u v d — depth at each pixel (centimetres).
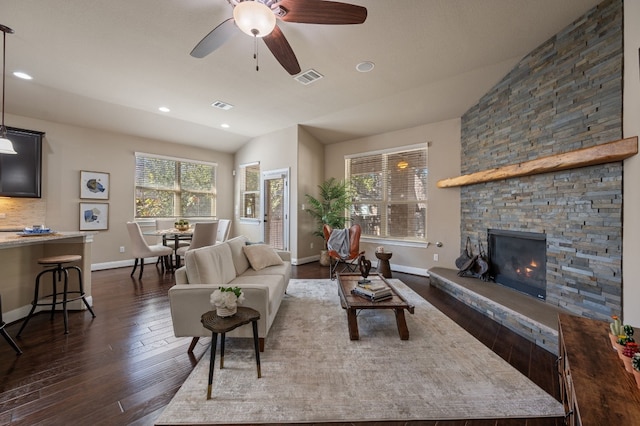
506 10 224
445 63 306
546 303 263
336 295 347
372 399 156
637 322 188
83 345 218
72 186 457
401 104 414
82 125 465
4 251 257
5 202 399
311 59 297
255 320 174
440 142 445
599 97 214
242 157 661
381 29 247
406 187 489
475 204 381
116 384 169
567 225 241
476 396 159
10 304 261
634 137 184
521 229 296
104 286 381
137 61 303
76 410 147
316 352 208
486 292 300
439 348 215
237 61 303
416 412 146
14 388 164
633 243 191
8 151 277
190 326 199
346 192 556
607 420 83
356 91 378
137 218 533
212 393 160
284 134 556
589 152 206
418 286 395
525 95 293
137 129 512
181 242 553
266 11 168
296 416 143
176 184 594
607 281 207
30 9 222
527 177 289
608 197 207
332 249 452
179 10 223
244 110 456
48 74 334
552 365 192
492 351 211
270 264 328
